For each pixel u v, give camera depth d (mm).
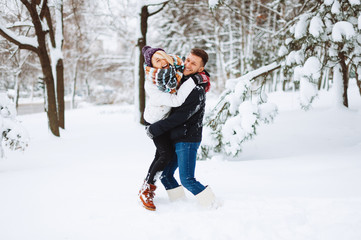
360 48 6559
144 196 2564
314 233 2023
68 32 18641
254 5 18203
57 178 3648
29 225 2293
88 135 9445
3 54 12273
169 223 2277
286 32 7207
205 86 2551
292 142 6605
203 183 3346
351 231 1985
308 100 5383
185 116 2398
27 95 47625
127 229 2213
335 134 7062
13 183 3404
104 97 31875
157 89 2383
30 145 7742
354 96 11938
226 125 4973
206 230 2154
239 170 3877
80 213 2488
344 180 3072
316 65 5340
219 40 22531
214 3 6492
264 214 2348
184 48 24312
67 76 33750
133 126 10891
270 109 5102
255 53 21781
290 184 3111
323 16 5844
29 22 8922
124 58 31141
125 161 5234
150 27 26547
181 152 2518
